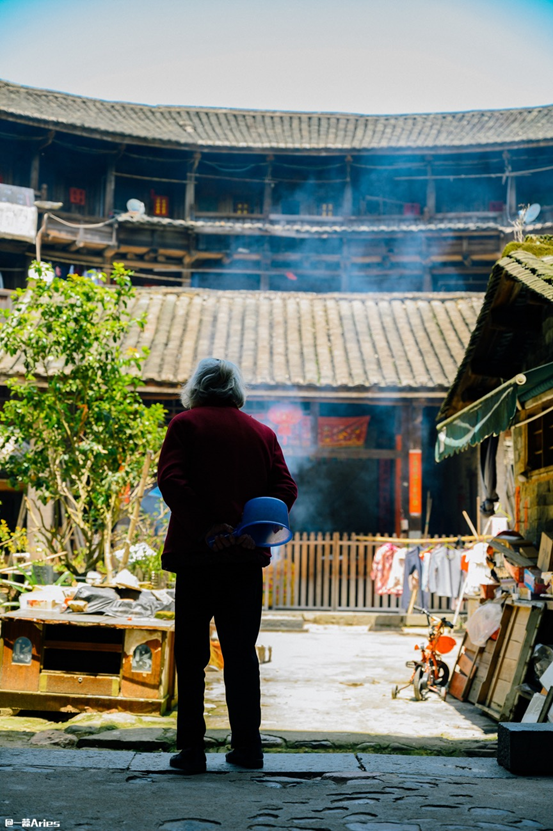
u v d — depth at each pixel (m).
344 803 2.89
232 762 3.58
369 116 30.67
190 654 3.48
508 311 8.34
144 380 15.03
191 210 27.72
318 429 16.41
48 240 26.12
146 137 26.28
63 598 7.25
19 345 9.99
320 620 14.77
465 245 26.86
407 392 15.48
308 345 16.94
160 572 9.99
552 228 25.91
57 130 25.53
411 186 28.98
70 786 3.04
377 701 7.45
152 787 3.07
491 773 3.72
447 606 15.21
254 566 3.45
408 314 18.41
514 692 6.35
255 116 30.53
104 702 6.40
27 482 9.88
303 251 28.34
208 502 3.43
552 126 27.77
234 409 3.66
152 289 18.89
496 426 6.97
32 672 6.50
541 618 6.48
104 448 9.73
